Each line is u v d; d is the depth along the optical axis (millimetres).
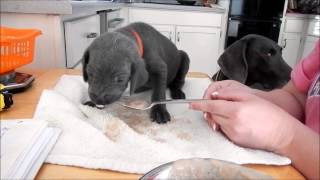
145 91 732
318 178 411
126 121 564
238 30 2814
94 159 405
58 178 374
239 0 2734
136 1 3041
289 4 3031
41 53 1013
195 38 2777
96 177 380
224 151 451
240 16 2781
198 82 890
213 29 2766
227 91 550
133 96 678
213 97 547
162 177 302
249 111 460
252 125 452
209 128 543
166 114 599
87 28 1388
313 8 3098
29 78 728
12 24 979
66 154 415
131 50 599
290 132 443
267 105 477
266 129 447
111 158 411
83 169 395
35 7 943
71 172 387
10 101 572
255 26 2822
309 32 2990
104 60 562
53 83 750
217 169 305
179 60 869
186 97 761
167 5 2711
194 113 627
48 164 400
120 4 2342
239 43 1203
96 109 579
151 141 460
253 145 466
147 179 303
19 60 722
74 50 1166
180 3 3031
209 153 444
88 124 480
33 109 579
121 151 429
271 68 1160
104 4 1671
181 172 304
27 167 366
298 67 704
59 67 1029
